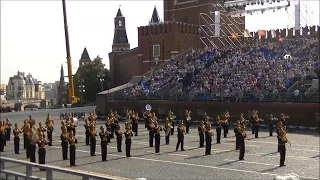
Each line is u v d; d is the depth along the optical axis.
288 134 44.81
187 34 86.44
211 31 87.69
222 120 44.47
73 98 77.81
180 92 63.12
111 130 42.28
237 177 23.16
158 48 86.38
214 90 60.50
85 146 37.66
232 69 64.06
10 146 39.81
